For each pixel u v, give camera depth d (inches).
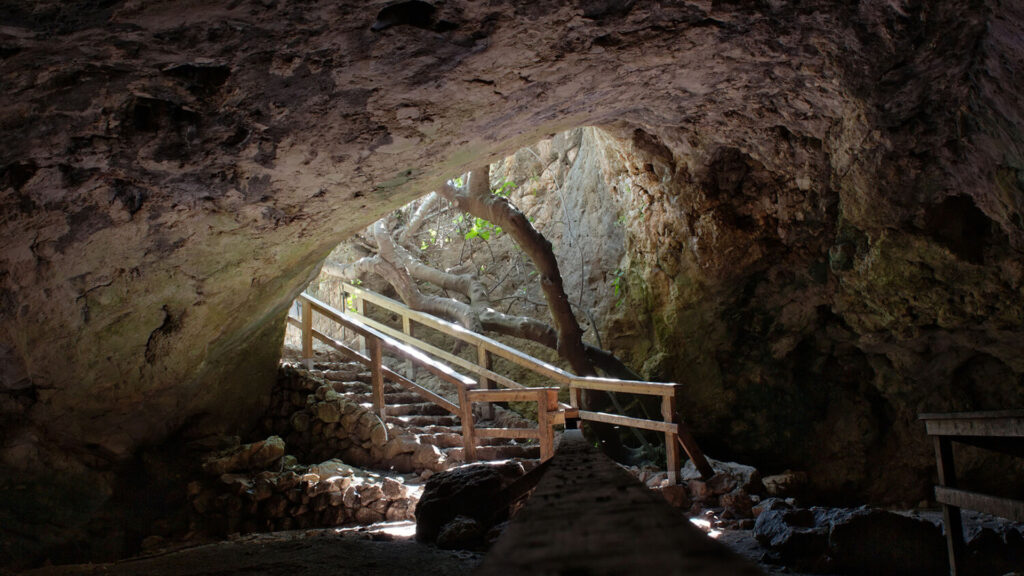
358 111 157.1
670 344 335.3
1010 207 198.7
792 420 323.9
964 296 243.6
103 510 228.2
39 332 184.9
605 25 151.9
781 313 313.3
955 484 153.3
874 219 240.5
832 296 291.0
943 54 173.9
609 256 377.7
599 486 42.9
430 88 155.2
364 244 443.5
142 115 136.6
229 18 113.2
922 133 202.2
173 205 171.2
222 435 280.2
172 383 238.5
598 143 353.1
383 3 120.6
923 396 305.4
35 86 117.0
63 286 177.9
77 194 152.3
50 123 128.0
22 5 96.0
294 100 145.3
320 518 248.8
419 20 129.7
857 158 225.9
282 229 208.5
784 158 249.8
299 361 375.2
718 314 321.1
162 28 111.1
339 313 343.0
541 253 347.6
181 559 194.5
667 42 167.9
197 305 219.0
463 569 167.8
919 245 235.9
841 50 183.2
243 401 298.0
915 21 166.6
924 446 304.8
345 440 297.3
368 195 207.5
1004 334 251.6
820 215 265.4
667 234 317.4
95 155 142.2
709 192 283.1
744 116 233.3
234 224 192.5
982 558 149.7
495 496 197.9
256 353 299.6
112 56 116.2
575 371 344.8
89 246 170.4
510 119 187.9
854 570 165.8
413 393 365.7
